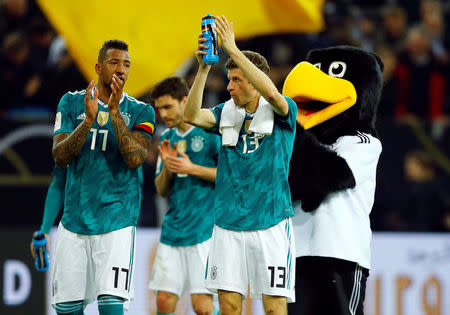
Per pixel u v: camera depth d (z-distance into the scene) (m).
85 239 14.84
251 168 14.44
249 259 14.42
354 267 15.70
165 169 19.23
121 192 14.94
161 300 19.30
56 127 15.14
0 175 22.97
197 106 14.32
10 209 22.92
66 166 15.10
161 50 21.80
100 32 21.66
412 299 23.03
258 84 13.78
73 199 14.89
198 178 19.22
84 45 21.70
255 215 14.31
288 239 14.42
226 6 22.09
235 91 14.48
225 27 13.82
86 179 14.84
